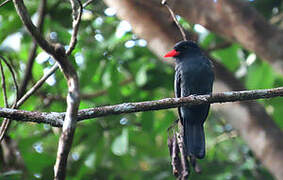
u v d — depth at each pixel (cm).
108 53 1288
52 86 1281
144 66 1262
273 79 1295
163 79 1273
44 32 1239
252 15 1040
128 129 1242
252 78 1317
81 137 1229
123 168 1270
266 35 1030
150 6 1062
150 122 1229
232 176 1223
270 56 1028
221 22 1036
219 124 1430
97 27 1323
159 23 1072
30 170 1098
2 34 1224
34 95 1264
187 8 1037
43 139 1288
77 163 1191
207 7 1030
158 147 1383
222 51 1421
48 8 1220
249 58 1383
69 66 479
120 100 1263
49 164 1110
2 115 670
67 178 1177
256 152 1064
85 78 1267
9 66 745
